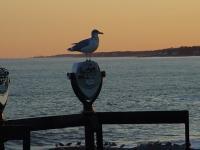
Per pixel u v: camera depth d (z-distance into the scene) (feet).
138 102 249.75
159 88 362.33
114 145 104.27
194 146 84.43
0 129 41.50
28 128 41.70
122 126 140.87
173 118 47.83
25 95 295.89
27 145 41.70
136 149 92.99
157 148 92.27
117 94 304.09
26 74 654.94
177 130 133.39
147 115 47.75
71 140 116.67
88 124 47.03
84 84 47.26
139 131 132.46
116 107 224.94
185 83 422.41
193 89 346.33
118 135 126.52
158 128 136.98
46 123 45.09
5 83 42.60
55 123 45.52
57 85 404.77
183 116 47.85
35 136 119.03
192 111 196.85
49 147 104.88
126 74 634.84
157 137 122.21
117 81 468.34
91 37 47.67
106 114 47.78
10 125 41.98
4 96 42.55
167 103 241.76
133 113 47.75
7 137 41.60
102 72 48.19
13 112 200.85
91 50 47.55
